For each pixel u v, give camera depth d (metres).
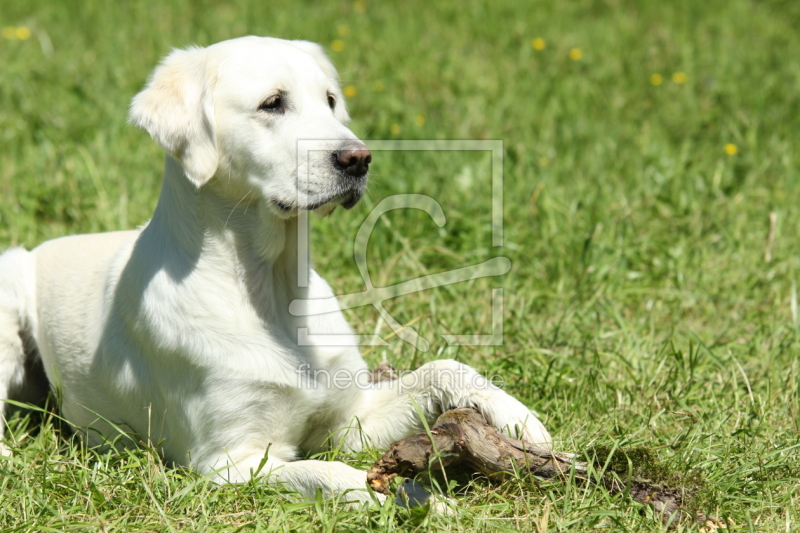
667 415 7.61
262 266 7.09
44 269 8.15
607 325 9.45
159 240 7.08
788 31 20.11
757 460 6.64
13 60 17.53
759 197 12.19
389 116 14.89
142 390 7.13
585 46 18.89
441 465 6.05
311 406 7.09
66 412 7.86
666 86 16.69
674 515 5.88
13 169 12.53
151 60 17.67
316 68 7.24
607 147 13.52
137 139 13.84
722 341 9.02
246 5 21.62
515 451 6.18
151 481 6.36
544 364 8.46
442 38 19.48
